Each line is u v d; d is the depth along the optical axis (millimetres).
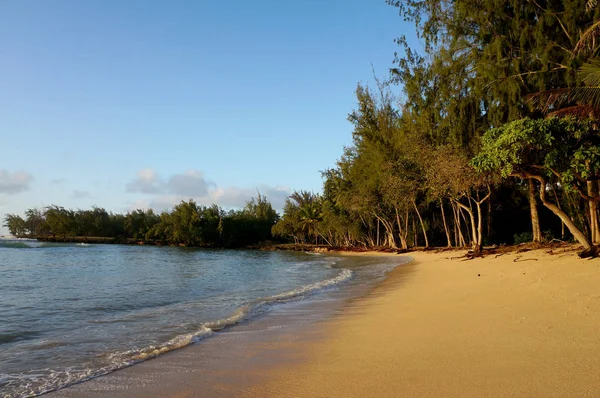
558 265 12969
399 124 36625
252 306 11422
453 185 22812
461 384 4328
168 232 86188
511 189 34719
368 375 4922
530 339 5766
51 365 6312
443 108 24156
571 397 3775
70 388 5246
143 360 6383
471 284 12203
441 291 11656
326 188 59969
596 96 14391
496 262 17734
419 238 48375
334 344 6680
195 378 5355
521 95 18906
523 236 31016
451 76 22797
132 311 11422
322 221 64500
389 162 34344
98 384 5355
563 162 12977
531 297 8867
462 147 22688
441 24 22672
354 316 9195
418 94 26625
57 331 8977
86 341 7918
